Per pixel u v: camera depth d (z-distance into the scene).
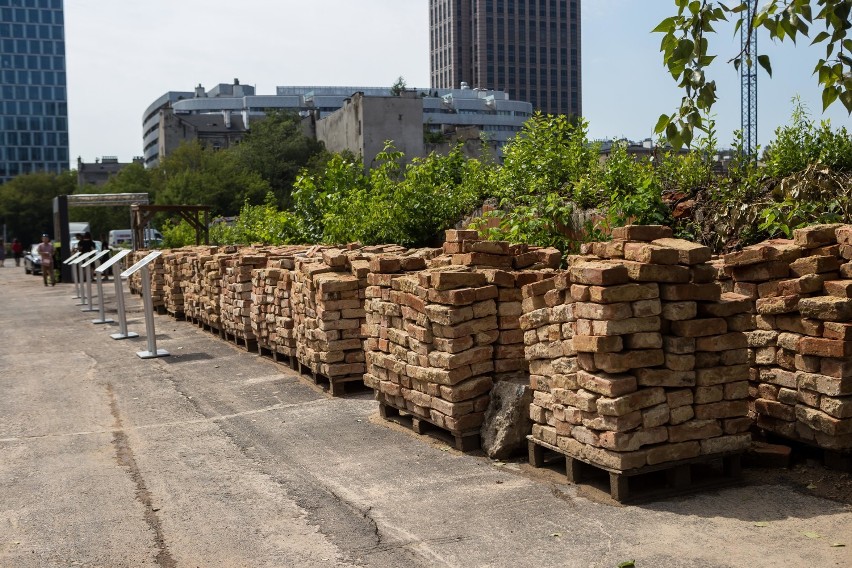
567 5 182.50
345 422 8.75
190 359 13.59
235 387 11.03
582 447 6.08
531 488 6.27
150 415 9.66
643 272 5.73
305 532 5.66
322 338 10.04
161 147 114.75
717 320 5.88
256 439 8.30
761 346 6.63
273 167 70.38
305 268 10.49
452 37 183.12
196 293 17.75
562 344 6.21
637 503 5.80
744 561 4.77
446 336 7.28
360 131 76.00
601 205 11.64
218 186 60.28
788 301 6.32
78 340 16.58
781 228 9.16
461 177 17.42
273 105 151.00
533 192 13.18
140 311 22.08
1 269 51.09
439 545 5.29
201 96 159.00
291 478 6.92
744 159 10.86
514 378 7.38
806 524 5.27
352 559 5.15
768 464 6.45
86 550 5.50
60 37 170.50
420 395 7.80
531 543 5.21
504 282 7.40
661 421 5.79
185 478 7.07
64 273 34.69
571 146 13.55
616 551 5.00
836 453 6.19
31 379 12.38
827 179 9.43
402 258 8.57
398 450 7.57
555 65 182.75
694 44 4.72
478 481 6.52
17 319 21.00
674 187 11.66
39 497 6.67
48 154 170.25
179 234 31.28
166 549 5.47
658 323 5.83
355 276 10.02
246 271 13.82
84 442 8.47
